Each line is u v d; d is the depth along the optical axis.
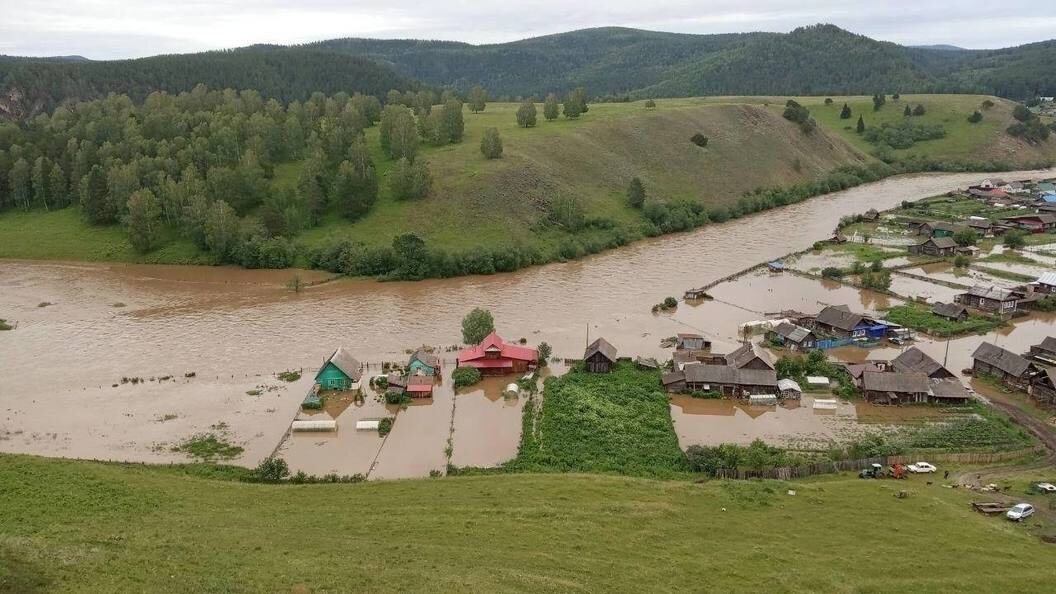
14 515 51.91
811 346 100.19
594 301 124.44
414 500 58.50
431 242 150.38
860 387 85.75
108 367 96.12
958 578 47.34
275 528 52.22
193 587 41.19
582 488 60.62
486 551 49.09
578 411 78.94
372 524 53.38
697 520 55.38
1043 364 91.50
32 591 39.28
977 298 116.56
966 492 61.81
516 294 128.88
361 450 73.38
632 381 88.31
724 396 85.06
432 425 78.94
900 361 89.94
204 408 83.56
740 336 105.88
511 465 67.88
